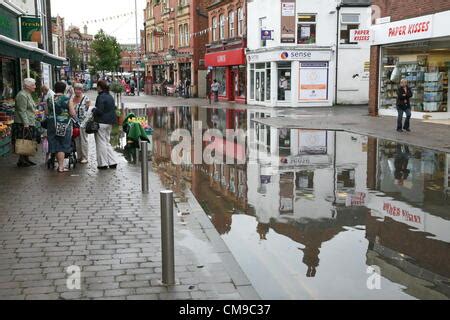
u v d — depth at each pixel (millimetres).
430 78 21250
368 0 32406
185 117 26031
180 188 9148
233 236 6477
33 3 24484
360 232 6621
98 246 5805
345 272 5246
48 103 10328
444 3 18719
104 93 10820
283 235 6512
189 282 4801
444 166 11383
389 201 8297
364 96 33562
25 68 20469
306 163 11953
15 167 11109
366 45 32969
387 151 13602
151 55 63688
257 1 34625
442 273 5215
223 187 9406
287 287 4867
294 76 32281
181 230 6461
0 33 14758
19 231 6363
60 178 9836
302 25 32312
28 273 5000
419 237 6406
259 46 34906
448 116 21469
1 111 14883
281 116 25219
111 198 8148
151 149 14477
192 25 49312
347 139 16219
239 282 4812
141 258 5418
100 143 10867
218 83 42656
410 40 20828
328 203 8180
